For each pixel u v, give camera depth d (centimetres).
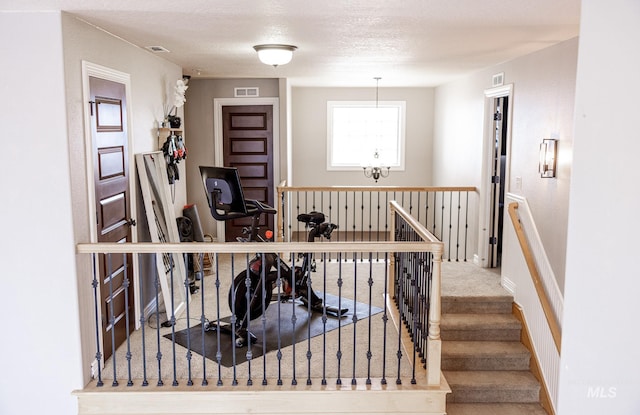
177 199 612
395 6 328
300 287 495
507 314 520
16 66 339
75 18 357
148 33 418
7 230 352
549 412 432
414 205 961
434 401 359
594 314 187
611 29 177
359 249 353
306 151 950
